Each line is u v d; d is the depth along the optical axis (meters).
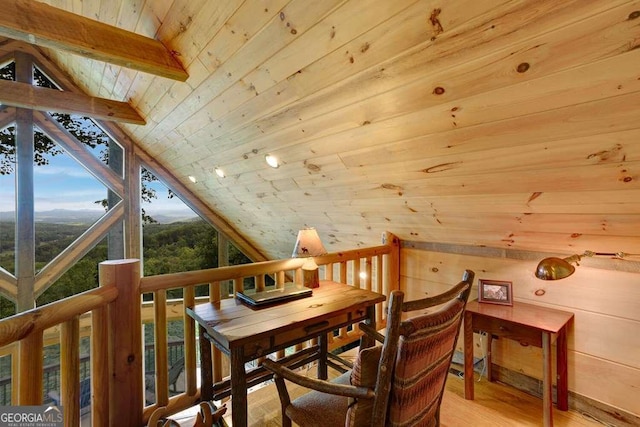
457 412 2.04
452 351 1.31
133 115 3.33
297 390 2.29
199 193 4.86
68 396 1.34
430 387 1.18
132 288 1.67
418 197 2.21
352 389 1.08
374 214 2.76
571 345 2.05
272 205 3.69
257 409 2.07
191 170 4.14
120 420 1.62
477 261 2.47
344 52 1.43
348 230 3.29
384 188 2.31
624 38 0.95
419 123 1.62
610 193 1.45
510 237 2.16
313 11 1.31
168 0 1.65
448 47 1.21
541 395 2.19
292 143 2.33
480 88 1.30
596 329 1.95
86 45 1.72
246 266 2.12
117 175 4.46
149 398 3.93
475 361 2.56
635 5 0.88
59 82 4.09
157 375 1.82
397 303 0.99
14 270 3.98
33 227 3.95
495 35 1.10
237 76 1.92
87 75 3.49
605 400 1.93
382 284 3.00
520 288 2.25
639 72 1.01
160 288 1.80
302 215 3.53
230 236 5.43
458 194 1.98
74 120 4.45
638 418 1.81
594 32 0.98
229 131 2.62
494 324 2.01
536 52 1.10
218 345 1.62
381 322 2.97
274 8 1.39
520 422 1.94
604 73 1.06
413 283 2.91
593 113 1.18
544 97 1.22
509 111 1.33
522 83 1.21
